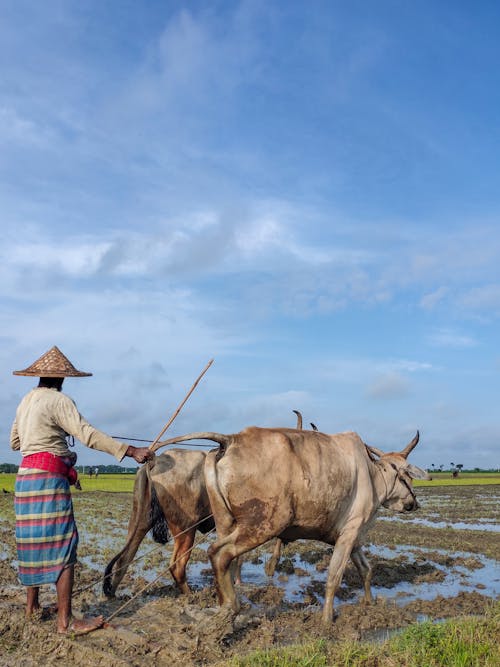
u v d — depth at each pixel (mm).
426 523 18188
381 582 9719
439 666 5199
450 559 11578
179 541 8180
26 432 6082
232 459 7051
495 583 9875
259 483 7012
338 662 5340
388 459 9008
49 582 5953
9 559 11461
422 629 5902
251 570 10562
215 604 7844
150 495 7871
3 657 5766
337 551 7555
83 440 6086
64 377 6324
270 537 7059
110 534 14508
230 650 5977
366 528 8367
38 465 6004
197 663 5598
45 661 5652
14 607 6816
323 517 7426
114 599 7652
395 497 8977
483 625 6117
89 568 10578
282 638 6570
